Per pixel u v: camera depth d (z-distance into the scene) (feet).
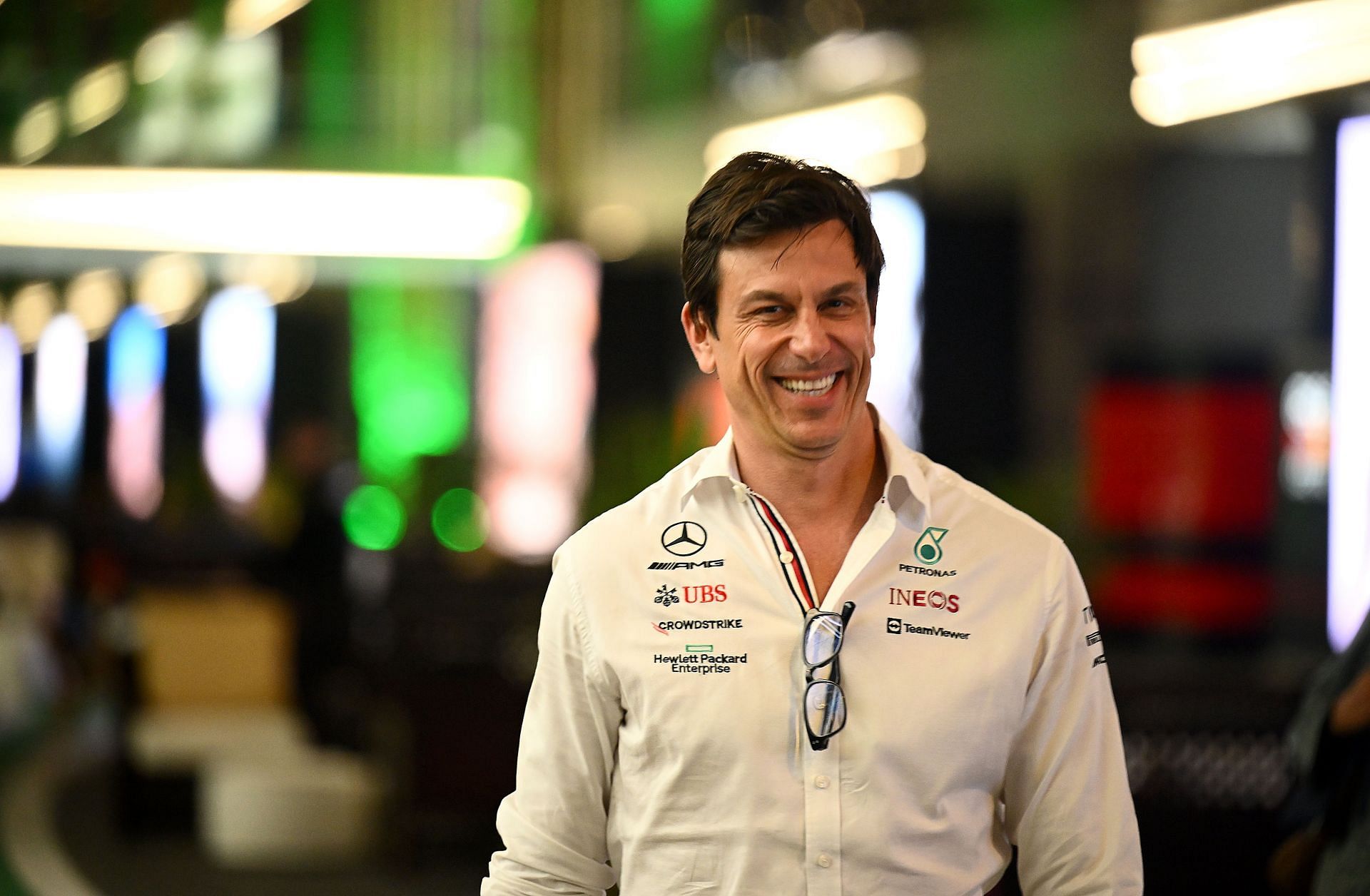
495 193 67.87
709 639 11.16
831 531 11.51
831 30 56.34
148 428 116.47
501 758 39.65
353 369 103.35
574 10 58.18
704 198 11.24
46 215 69.92
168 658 45.55
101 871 39.83
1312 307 51.34
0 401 119.03
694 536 11.48
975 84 56.24
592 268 82.94
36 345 118.83
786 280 10.74
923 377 65.92
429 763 39.50
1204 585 48.52
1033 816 11.43
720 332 11.16
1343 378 48.75
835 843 10.78
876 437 11.80
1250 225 60.08
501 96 62.39
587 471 43.91
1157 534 49.01
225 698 46.03
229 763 42.09
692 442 41.01
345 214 69.05
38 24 59.67
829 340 10.73
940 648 11.04
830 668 10.94
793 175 10.85
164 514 80.02
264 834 39.99
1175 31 49.16
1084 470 50.34
